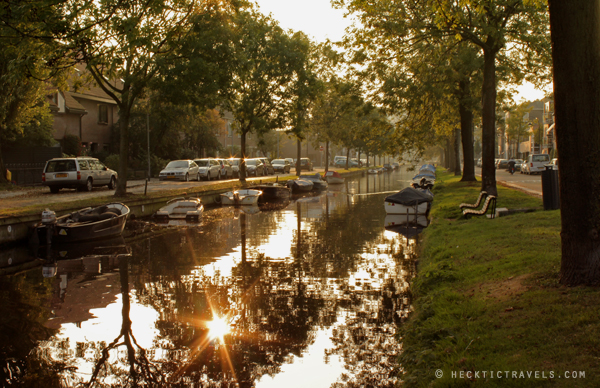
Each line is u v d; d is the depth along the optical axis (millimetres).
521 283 6809
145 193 24203
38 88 27812
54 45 15594
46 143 34812
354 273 12156
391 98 21203
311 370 6637
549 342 4801
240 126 39406
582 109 6023
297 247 15961
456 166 44625
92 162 27625
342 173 63969
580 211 6094
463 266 8977
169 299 10266
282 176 51719
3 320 8992
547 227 11008
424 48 19219
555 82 6270
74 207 18531
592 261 6039
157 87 20797
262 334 8016
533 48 18641
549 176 14305
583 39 5984
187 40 20781
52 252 15453
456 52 22344
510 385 4238
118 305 9914
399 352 7078
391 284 10969
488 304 6387
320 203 31625
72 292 10945
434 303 7277
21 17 13508
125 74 21016
